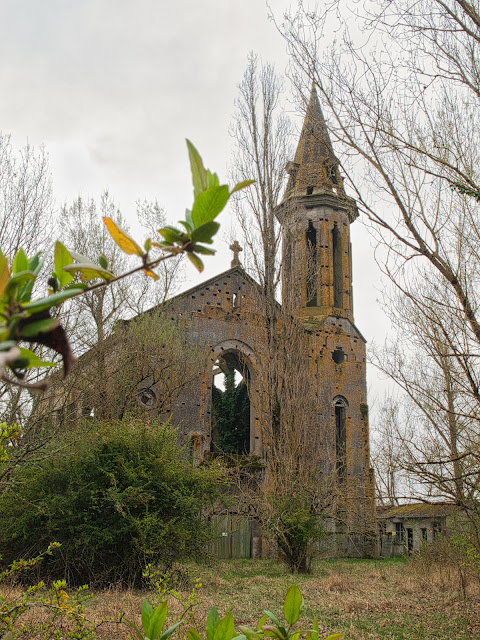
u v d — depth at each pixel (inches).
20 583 585.0
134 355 1061.8
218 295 1371.8
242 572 949.2
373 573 939.3
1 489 536.1
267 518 978.1
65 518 666.8
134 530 668.7
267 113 1312.7
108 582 659.4
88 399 905.5
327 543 1326.3
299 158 1328.7
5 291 56.9
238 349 1352.1
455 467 485.4
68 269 66.9
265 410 1155.9
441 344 474.9
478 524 607.8
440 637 496.7
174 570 669.3
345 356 1494.8
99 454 703.7
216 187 64.2
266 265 1240.8
